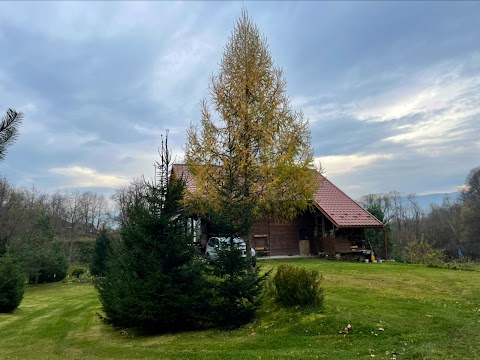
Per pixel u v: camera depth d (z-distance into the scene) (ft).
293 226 78.84
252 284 32.19
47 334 37.47
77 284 98.99
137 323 35.17
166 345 28.89
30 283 105.70
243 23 45.55
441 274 46.16
